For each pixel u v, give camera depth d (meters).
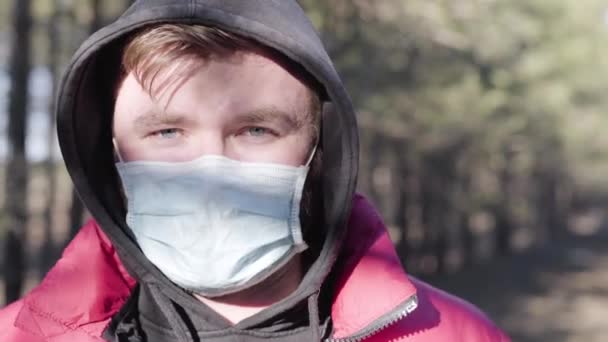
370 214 1.78
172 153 1.58
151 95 1.52
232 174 1.57
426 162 18.50
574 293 25.25
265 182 1.59
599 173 48.09
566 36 22.36
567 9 22.20
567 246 41.00
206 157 1.56
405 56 14.09
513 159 23.80
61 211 23.59
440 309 1.87
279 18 1.59
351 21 11.96
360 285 1.70
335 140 1.69
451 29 13.45
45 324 1.67
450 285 24.92
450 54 14.83
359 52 12.41
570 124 23.62
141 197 1.60
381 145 16.62
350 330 1.69
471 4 13.91
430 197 21.80
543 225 43.69
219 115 1.54
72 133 1.70
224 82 1.53
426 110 14.77
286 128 1.58
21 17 11.68
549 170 33.75
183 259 1.59
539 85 19.22
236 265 1.59
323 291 1.77
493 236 35.75
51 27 15.57
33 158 12.42
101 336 1.66
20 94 11.29
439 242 26.23
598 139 30.25
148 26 1.53
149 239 1.61
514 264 31.95
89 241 1.75
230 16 1.48
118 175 1.74
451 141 16.06
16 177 10.95
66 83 1.66
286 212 1.61
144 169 1.59
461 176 20.66
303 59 1.53
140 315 1.69
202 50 1.50
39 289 1.69
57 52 16.02
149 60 1.50
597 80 26.70
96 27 13.44
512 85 17.78
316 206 1.75
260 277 1.62
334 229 1.66
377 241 1.75
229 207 1.57
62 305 1.67
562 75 21.95
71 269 1.71
